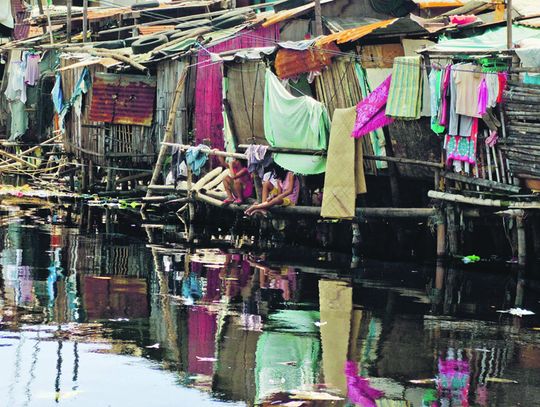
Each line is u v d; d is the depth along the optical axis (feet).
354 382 37.09
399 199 73.00
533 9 76.95
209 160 94.12
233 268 63.82
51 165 132.67
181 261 66.44
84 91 110.63
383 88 69.82
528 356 41.55
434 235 74.90
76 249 70.79
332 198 72.69
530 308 52.01
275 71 81.15
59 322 45.44
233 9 123.03
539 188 62.90
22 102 135.54
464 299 54.13
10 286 53.83
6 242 73.31
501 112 63.77
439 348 42.60
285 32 99.35
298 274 61.82
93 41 135.03
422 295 55.16
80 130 114.42
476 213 66.80
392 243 78.74
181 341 42.60
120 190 107.45
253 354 40.75
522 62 62.08
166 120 102.63
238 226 87.45
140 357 39.83
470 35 72.64
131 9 135.54
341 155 72.28
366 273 62.90
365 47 75.87
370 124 70.49
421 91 67.62
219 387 36.01
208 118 95.25
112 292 53.42
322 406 34.14
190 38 106.11
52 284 55.11
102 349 40.91
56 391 35.14
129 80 105.19
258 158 80.23
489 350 42.45
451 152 66.59
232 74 87.66
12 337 42.29
